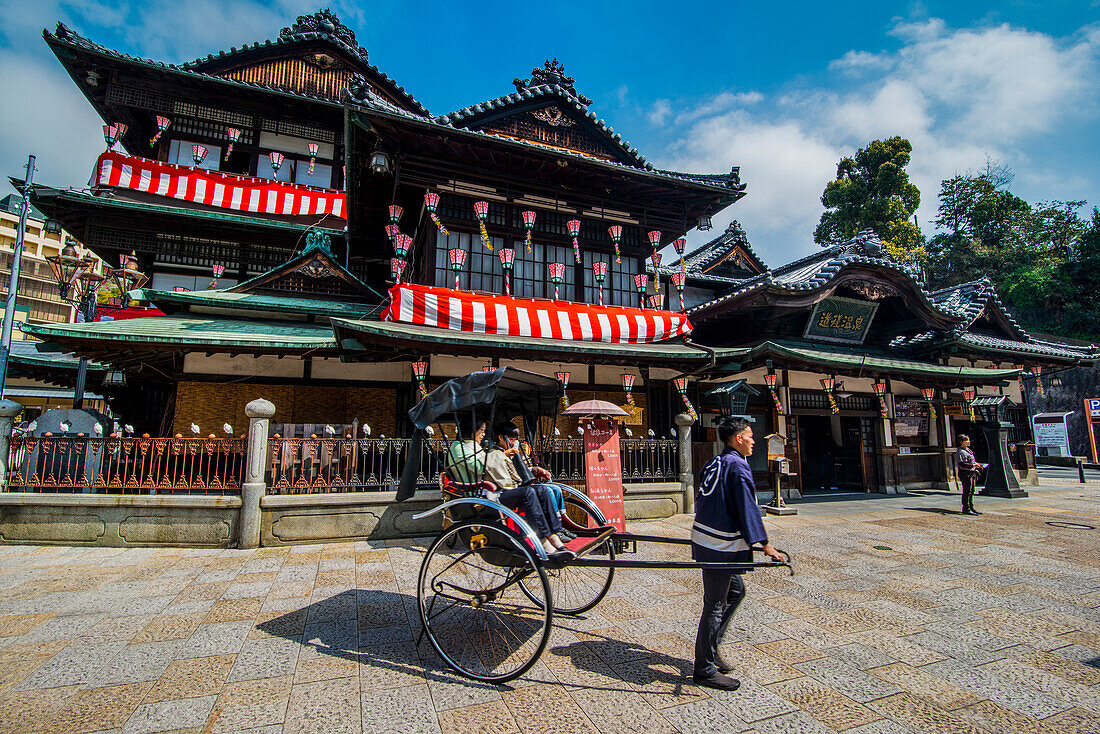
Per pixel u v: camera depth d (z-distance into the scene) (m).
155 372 11.09
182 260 13.66
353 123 9.22
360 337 8.34
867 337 14.47
